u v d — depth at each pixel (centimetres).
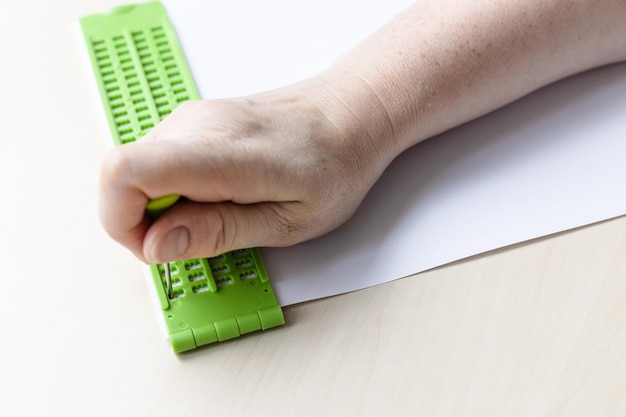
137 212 52
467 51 66
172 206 54
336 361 56
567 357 56
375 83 65
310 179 58
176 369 56
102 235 63
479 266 61
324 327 58
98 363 56
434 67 66
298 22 78
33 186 66
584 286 60
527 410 54
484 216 64
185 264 61
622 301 59
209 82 73
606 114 70
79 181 66
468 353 56
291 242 62
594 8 68
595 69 74
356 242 63
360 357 56
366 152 62
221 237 56
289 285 61
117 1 81
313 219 60
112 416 53
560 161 67
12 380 55
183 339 56
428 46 66
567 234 63
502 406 54
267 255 62
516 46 67
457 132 70
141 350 57
